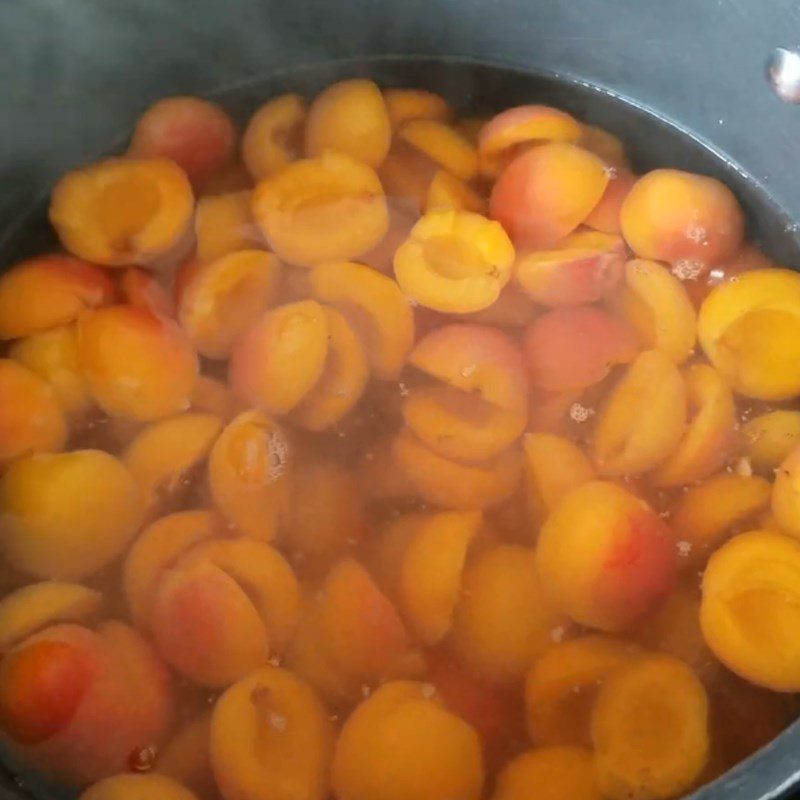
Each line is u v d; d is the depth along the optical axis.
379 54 0.57
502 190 0.52
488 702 0.43
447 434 0.46
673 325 0.48
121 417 0.47
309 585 0.44
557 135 0.53
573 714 0.43
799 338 0.48
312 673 0.43
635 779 0.40
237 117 0.56
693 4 0.52
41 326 0.49
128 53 0.54
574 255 0.49
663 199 0.51
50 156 0.55
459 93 0.57
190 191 0.52
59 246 0.52
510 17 0.55
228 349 0.49
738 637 0.42
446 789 0.40
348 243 0.50
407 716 0.41
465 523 0.44
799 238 0.54
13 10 0.50
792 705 0.43
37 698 0.41
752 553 0.44
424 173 0.54
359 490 0.46
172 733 0.42
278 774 0.41
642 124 0.57
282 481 0.46
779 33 0.50
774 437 0.47
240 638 0.42
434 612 0.43
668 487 0.47
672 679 0.42
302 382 0.46
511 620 0.43
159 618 0.43
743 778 0.35
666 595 0.44
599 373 0.48
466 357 0.47
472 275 0.50
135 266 0.51
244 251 0.50
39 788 0.42
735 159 0.55
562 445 0.46
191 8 0.53
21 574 0.45
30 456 0.45
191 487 0.46
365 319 0.49
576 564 0.43
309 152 0.54
